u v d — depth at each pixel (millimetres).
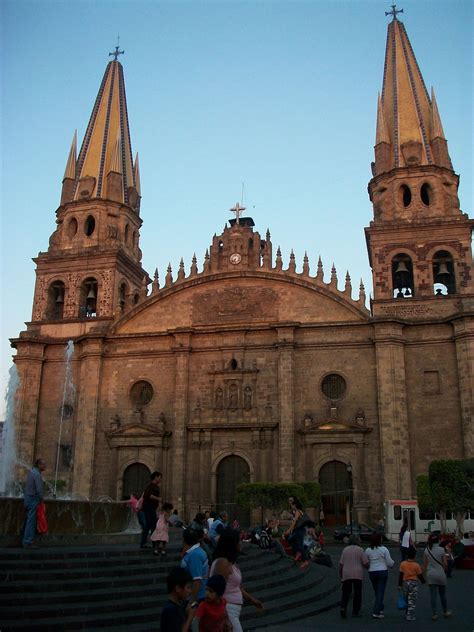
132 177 66812
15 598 15734
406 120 58156
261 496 44875
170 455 52062
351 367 50812
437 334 49906
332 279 53031
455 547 33844
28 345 56750
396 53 61875
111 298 58000
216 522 24328
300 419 50531
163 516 21484
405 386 49094
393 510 45531
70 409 55469
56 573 17656
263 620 18453
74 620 15188
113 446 52875
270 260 55219
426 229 53250
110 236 60938
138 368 54875
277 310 53531
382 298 51938
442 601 19516
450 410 48062
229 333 53500
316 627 17750
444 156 56281
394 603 23078
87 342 55812
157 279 56875
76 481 52344
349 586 19719
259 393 51781
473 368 47375
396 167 55938
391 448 47250
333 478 49031
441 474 39906
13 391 55844
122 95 69000
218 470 51312
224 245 57031
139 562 20188
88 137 66375
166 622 9828
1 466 54094
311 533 33656
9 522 21641
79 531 25141
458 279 51438
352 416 49688
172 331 53750
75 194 63219
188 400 52906
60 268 60219
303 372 51500
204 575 13391
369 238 55812
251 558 26344
